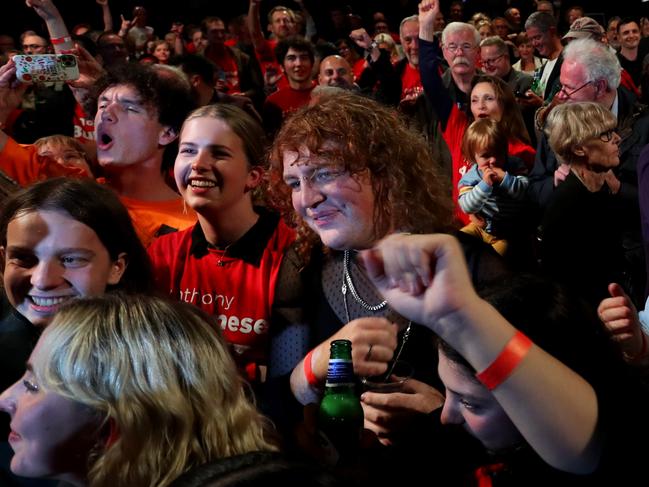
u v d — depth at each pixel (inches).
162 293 73.7
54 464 47.6
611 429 42.1
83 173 111.8
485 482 49.0
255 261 78.3
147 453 45.9
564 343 44.4
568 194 107.0
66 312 49.4
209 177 78.7
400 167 67.0
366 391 63.6
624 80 231.1
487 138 134.4
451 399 48.6
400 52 330.6
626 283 108.7
